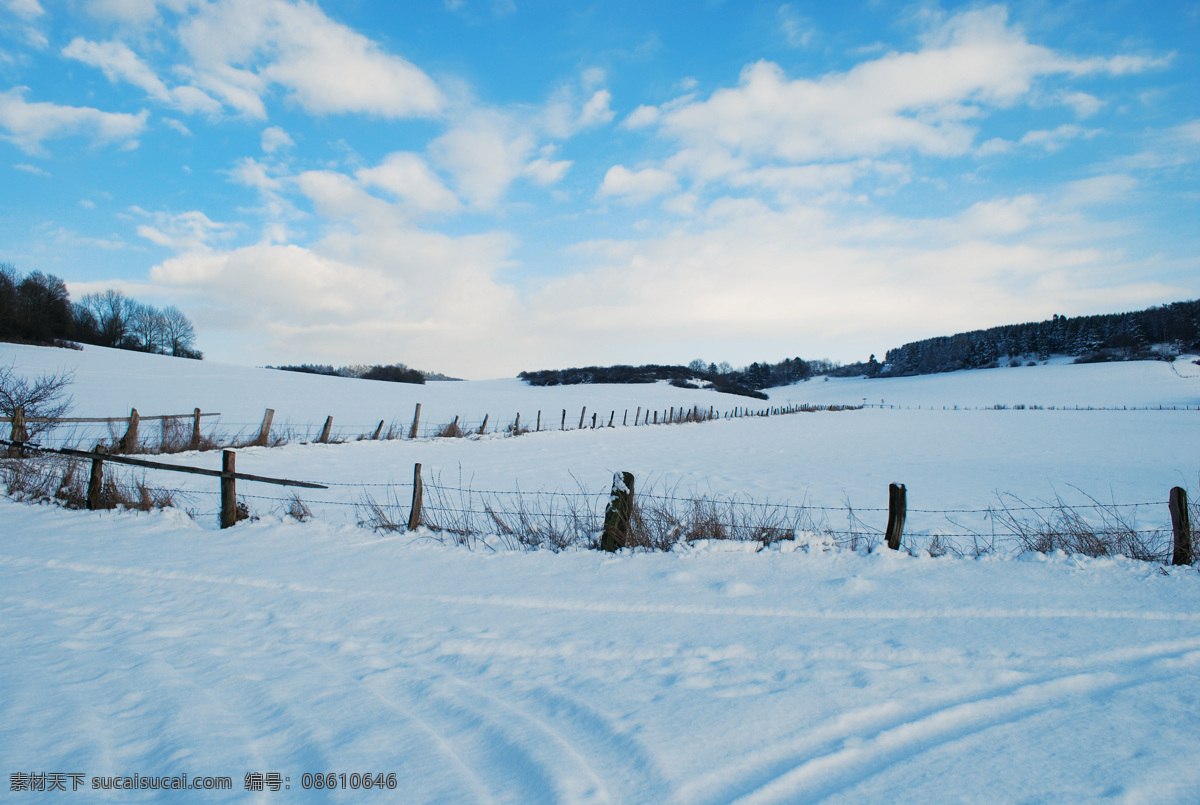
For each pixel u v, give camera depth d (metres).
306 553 6.62
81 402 28.08
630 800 2.44
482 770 2.68
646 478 14.68
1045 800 2.46
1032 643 4.07
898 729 2.99
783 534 6.91
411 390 54.91
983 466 17.22
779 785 2.54
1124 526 8.05
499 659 3.91
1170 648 4.00
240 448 16.84
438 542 7.14
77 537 7.19
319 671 3.72
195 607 4.91
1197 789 2.52
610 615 4.73
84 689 3.43
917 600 4.99
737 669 3.71
